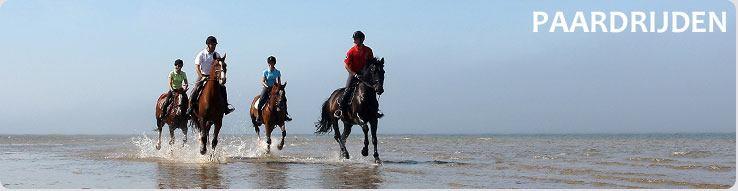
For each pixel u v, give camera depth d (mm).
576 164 12125
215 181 8914
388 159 13914
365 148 12281
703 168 11047
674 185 8422
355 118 12102
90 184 8562
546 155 15797
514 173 10203
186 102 13336
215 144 12336
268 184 8594
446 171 10570
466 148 21750
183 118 13633
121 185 8430
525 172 10422
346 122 12945
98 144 26594
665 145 26312
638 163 12352
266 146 15094
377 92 11445
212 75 11867
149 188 8125
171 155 14062
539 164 12195
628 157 14578
